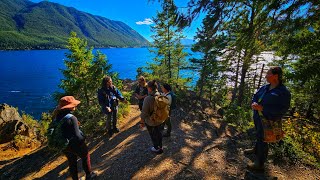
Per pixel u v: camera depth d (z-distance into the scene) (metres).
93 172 5.21
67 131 4.47
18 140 13.77
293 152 5.24
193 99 15.58
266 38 4.87
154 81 5.39
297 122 8.55
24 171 7.29
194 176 4.67
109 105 8.02
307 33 4.85
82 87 10.55
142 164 5.38
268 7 4.25
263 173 4.47
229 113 11.31
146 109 5.33
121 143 7.38
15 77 105.81
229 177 4.59
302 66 4.90
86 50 11.13
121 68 137.62
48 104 57.34
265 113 3.88
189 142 6.59
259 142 4.32
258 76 23.42
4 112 17.19
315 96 6.73
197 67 18.45
